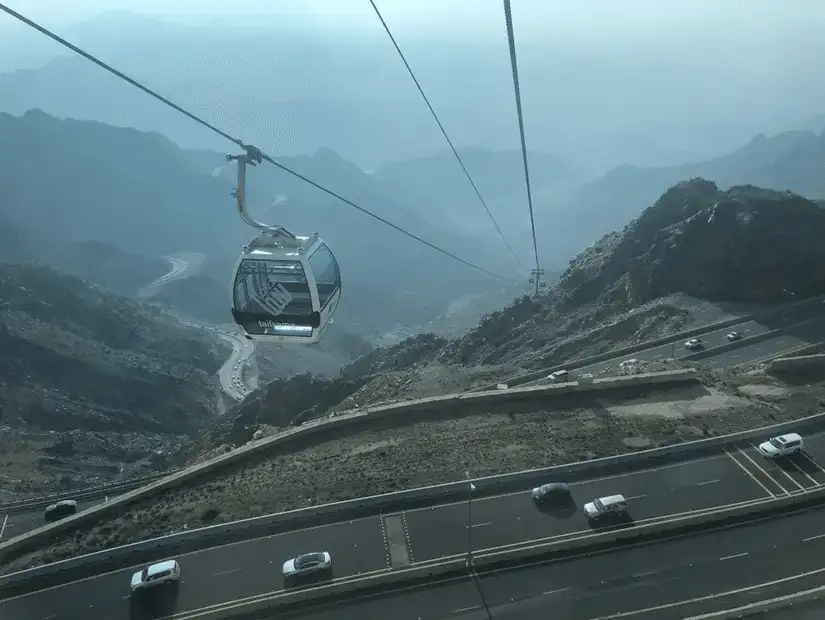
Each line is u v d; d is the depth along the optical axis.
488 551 41.88
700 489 46.97
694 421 55.47
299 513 45.81
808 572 39.28
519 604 38.12
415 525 44.69
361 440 55.88
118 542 44.94
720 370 67.25
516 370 86.31
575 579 39.78
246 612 38.50
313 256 30.45
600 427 55.22
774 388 61.56
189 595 39.84
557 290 131.25
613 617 36.66
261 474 51.94
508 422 56.97
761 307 91.06
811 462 49.41
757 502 45.00
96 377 164.25
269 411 105.31
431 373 89.75
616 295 113.56
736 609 35.72
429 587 39.75
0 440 118.19
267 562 42.12
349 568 41.19
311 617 38.09
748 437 52.59
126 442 137.62
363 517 45.75
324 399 102.69
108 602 39.75
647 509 45.09
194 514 47.22
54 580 41.84
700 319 89.62
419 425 57.44
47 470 104.19
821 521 43.72
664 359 78.56
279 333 31.12
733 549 41.53
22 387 148.62
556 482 47.78
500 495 47.31
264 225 30.83
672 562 40.69
